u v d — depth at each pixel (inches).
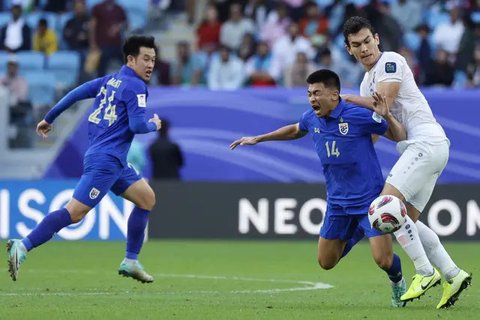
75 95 1508.4
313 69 2974.9
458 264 2048.5
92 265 2015.3
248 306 1280.8
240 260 2150.6
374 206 1220.5
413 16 3302.2
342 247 1333.7
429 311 1232.2
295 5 3304.6
